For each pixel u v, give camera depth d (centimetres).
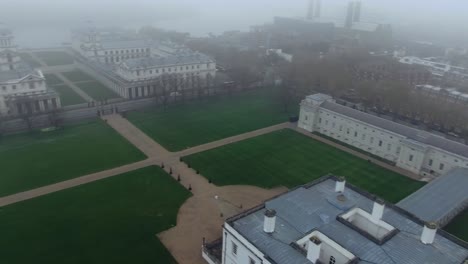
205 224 8831
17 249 7781
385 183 11362
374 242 6194
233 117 16462
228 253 6894
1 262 7394
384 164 12656
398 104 17250
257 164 12094
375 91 18225
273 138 14312
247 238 6250
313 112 14888
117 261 7550
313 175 11562
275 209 7100
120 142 13338
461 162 11212
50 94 16412
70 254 7700
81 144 13088
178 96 19000
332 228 6550
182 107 17575
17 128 14338
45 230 8425
